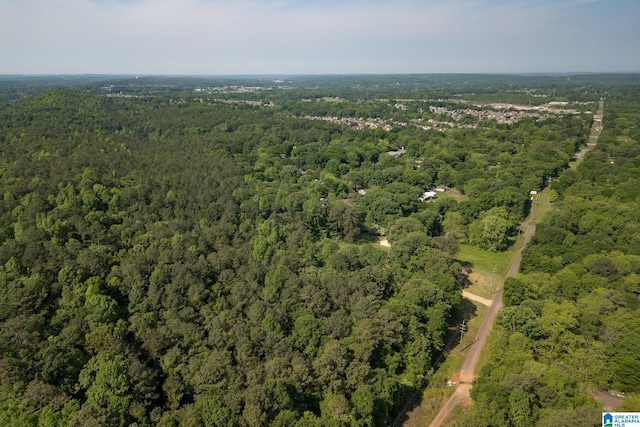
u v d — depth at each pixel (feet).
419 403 279.69
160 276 328.70
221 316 302.45
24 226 389.60
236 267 367.25
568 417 214.90
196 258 370.12
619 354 277.23
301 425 211.82
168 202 497.46
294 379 246.47
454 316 375.04
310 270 367.66
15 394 219.82
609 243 433.07
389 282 368.68
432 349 318.04
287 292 326.44
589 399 237.66
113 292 324.80
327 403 236.43
